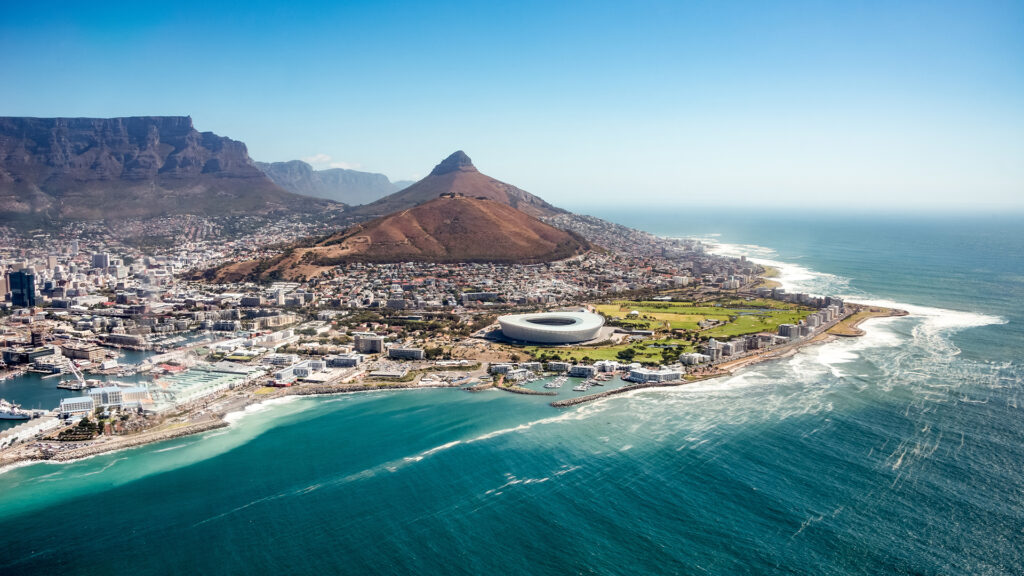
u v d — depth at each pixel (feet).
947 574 605.73
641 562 630.74
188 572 622.13
